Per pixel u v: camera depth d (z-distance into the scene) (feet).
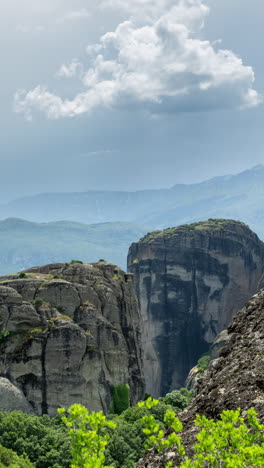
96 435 66.23
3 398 469.16
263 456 58.85
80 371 513.45
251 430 71.67
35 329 520.42
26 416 427.74
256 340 94.73
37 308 536.42
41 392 499.10
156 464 76.07
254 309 106.42
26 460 351.46
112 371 540.52
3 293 535.19
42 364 506.07
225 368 92.63
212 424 67.36
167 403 514.27
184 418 86.84
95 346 533.14
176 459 75.00
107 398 526.16
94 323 545.44
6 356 506.07
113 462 347.36
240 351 95.55
